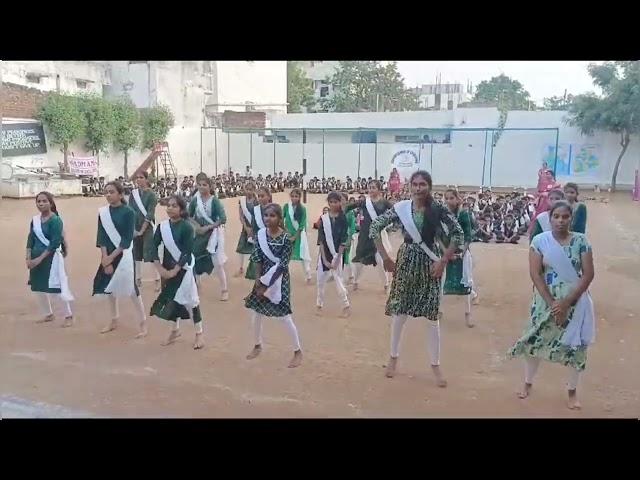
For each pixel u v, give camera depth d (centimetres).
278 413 492
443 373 592
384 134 3484
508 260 1220
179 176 3334
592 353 655
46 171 2567
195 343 664
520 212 1531
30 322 754
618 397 532
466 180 3225
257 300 602
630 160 2934
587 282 486
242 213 1012
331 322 770
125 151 3030
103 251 688
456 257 736
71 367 600
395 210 545
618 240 1481
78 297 881
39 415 484
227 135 3575
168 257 649
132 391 539
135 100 3516
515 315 812
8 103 2444
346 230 798
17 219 1744
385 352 654
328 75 5909
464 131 3216
